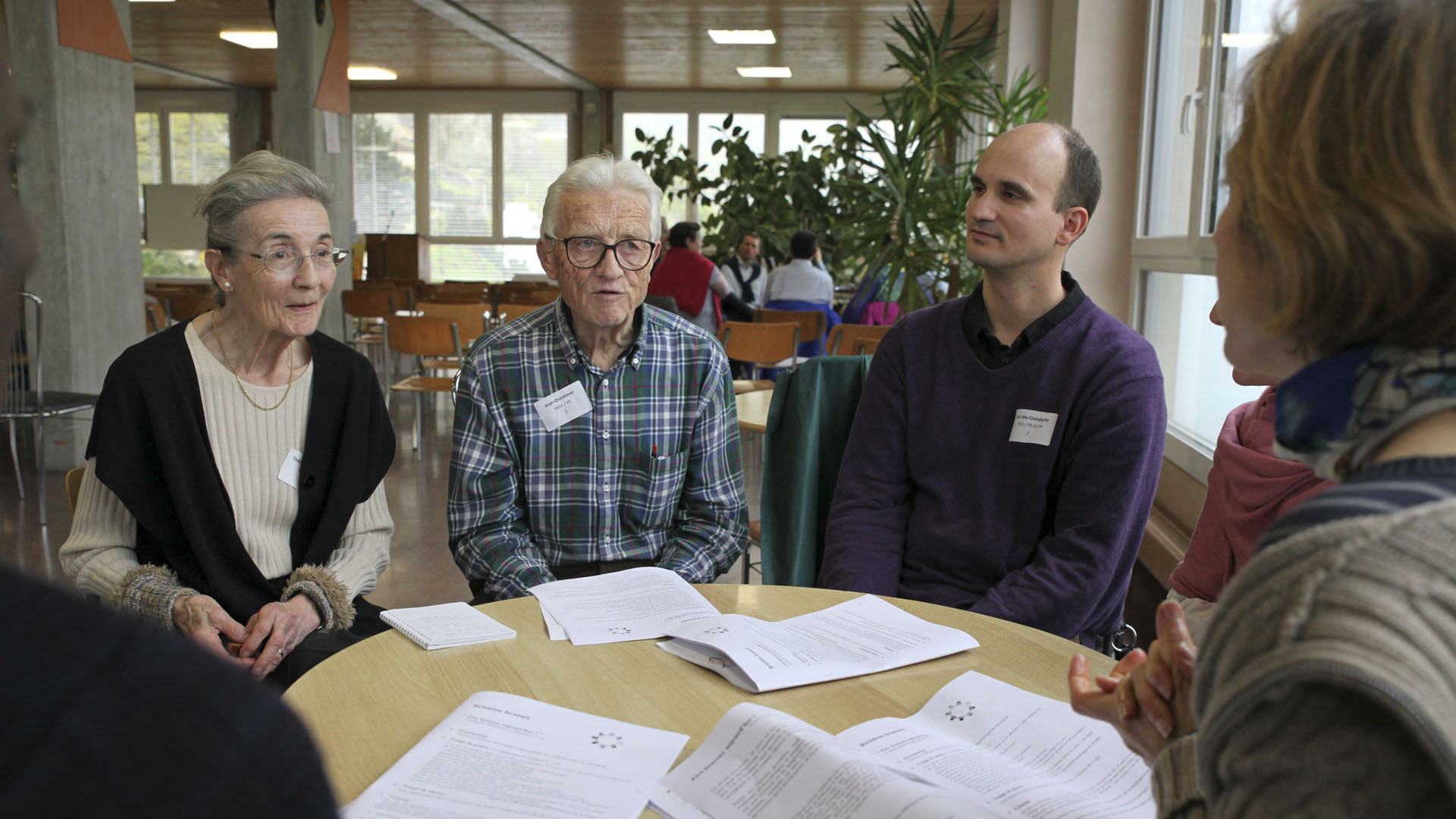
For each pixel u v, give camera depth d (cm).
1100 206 407
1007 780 95
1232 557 156
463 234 1575
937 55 562
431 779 95
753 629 131
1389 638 43
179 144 1550
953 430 192
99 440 166
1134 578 341
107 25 558
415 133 1555
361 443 187
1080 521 179
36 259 34
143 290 596
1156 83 383
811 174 1071
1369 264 51
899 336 203
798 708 112
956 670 124
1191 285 334
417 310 688
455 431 191
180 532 172
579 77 1425
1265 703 47
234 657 163
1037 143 183
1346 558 46
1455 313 49
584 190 182
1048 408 184
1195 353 331
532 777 95
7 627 29
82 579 170
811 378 220
